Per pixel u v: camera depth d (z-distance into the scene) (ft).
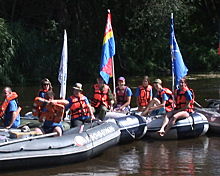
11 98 20.54
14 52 57.06
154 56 77.15
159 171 17.97
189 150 21.75
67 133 20.38
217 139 24.44
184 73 25.81
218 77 60.59
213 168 18.39
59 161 18.31
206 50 83.35
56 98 40.47
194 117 24.64
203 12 94.43
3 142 17.44
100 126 20.88
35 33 61.16
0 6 66.03
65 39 22.59
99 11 68.54
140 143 23.48
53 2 64.95
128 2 69.87
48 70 60.75
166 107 25.21
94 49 68.28
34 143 17.74
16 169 17.61
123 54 71.41
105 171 17.93
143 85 27.37
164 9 65.87
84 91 46.16
